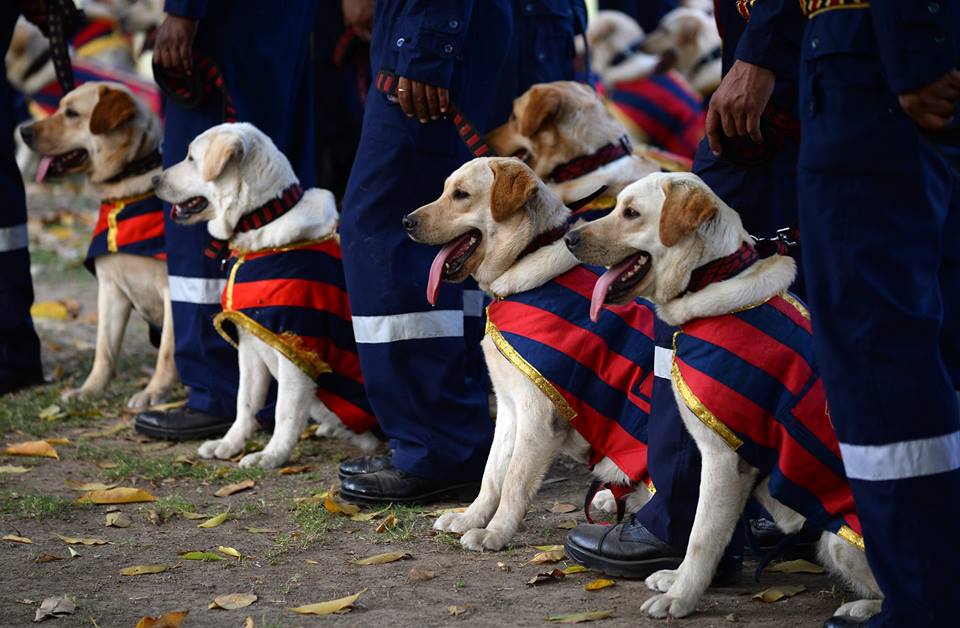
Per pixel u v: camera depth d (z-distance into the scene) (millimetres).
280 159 5871
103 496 5188
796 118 4164
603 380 4387
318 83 8719
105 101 6918
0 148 7297
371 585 4098
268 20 6285
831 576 4180
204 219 5992
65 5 7441
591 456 4617
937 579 3014
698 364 3682
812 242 3102
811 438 3518
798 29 3939
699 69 10570
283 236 5754
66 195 14859
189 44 5992
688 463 3988
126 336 9234
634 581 4145
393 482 5109
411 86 4852
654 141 10508
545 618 3730
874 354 3021
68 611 3795
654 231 3840
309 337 5707
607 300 3947
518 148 6113
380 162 5004
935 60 2836
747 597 3957
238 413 6039
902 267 3016
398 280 5008
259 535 4738
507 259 4594
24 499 5141
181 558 4426
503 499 4562
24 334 7527
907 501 3020
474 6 5121
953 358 3453
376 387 5145
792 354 3590
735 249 3771
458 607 3816
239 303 5719
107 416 6926
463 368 5195
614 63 10562
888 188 3020
